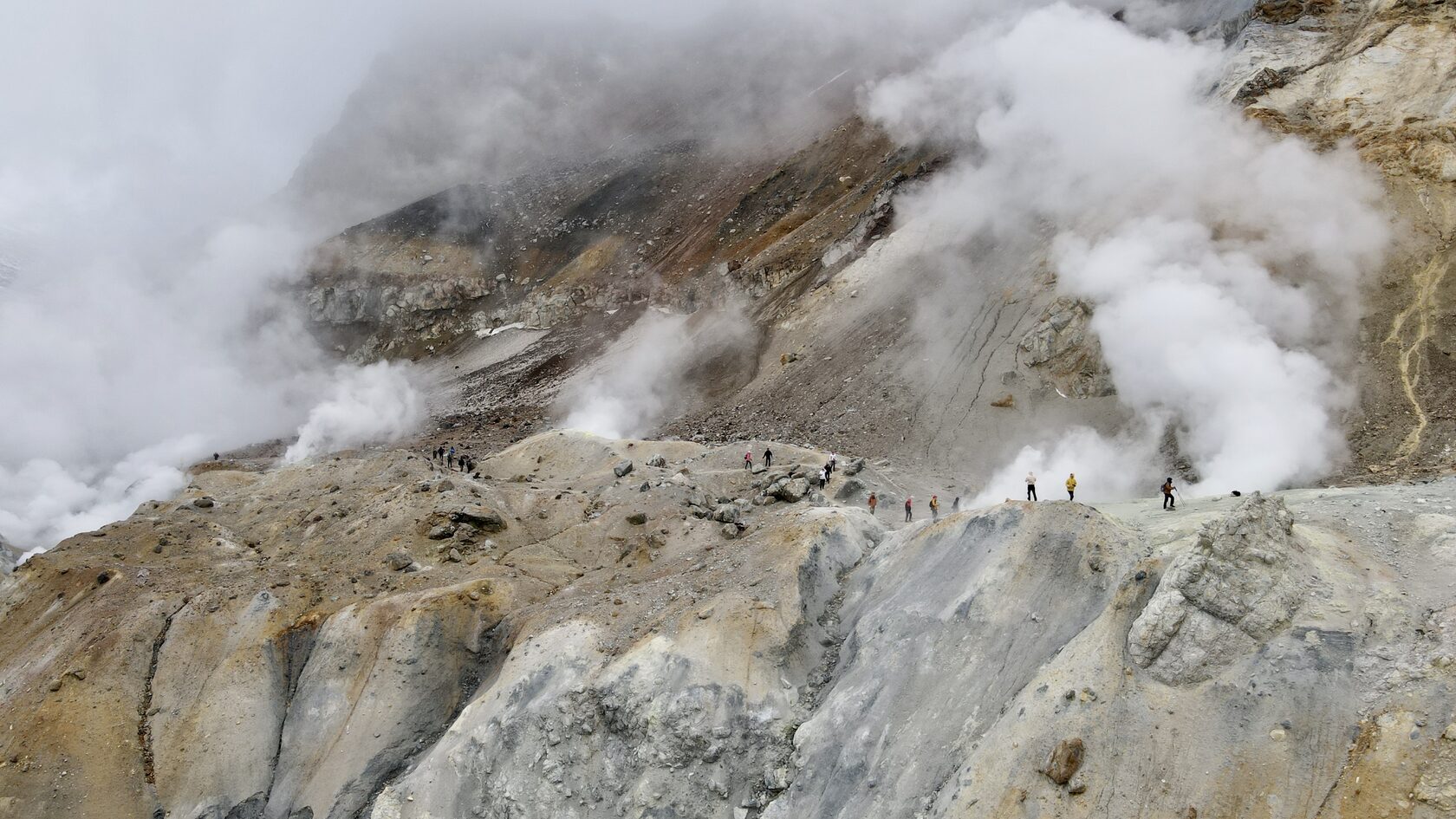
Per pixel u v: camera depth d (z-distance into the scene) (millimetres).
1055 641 33562
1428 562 29297
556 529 59875
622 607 45688
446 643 48062
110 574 56312
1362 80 71438
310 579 54188
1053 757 28828
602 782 38062
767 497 58406
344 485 73188
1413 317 56844
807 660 40500
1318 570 30016
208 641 49531
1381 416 52344
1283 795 25562
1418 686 25656
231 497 75562
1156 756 27859
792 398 84188
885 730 34219
